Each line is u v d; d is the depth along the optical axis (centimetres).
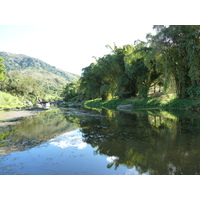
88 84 4438
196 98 1938
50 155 540
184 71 2006
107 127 991
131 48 3184
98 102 4262
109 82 4241
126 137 736
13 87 7606
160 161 462
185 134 749
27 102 6103
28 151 586
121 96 3278
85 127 1020
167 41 1881
